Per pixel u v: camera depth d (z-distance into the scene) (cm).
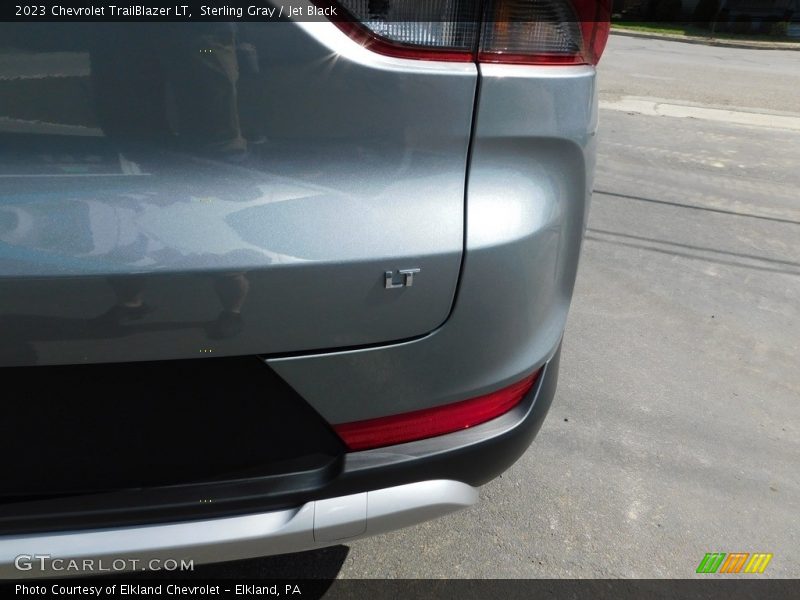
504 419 140
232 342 111
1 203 98
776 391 276
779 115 811
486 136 115
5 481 120
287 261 107
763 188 533
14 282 100
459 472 136
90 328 105
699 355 300
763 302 351
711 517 209
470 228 116
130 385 113
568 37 119
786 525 208
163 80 98
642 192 512
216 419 118
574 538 198
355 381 119
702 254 406
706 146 654
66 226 100
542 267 128
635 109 815
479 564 188
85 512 121
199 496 123
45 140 97
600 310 335
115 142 99
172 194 103
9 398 111
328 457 127
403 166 112
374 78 105
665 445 240
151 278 104
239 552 124
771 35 1834
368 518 129
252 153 104
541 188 124
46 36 92
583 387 272
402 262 112
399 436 129
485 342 126
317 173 108
